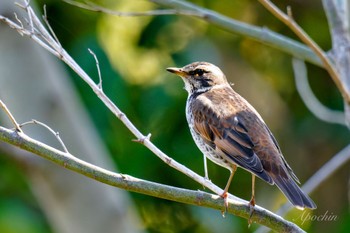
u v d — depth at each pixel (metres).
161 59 15.34
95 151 13.85
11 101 13.44
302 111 16.88
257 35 12.80
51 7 14.84
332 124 16.69
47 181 13.50
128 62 15.31
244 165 10.21
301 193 9.73
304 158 16.92
